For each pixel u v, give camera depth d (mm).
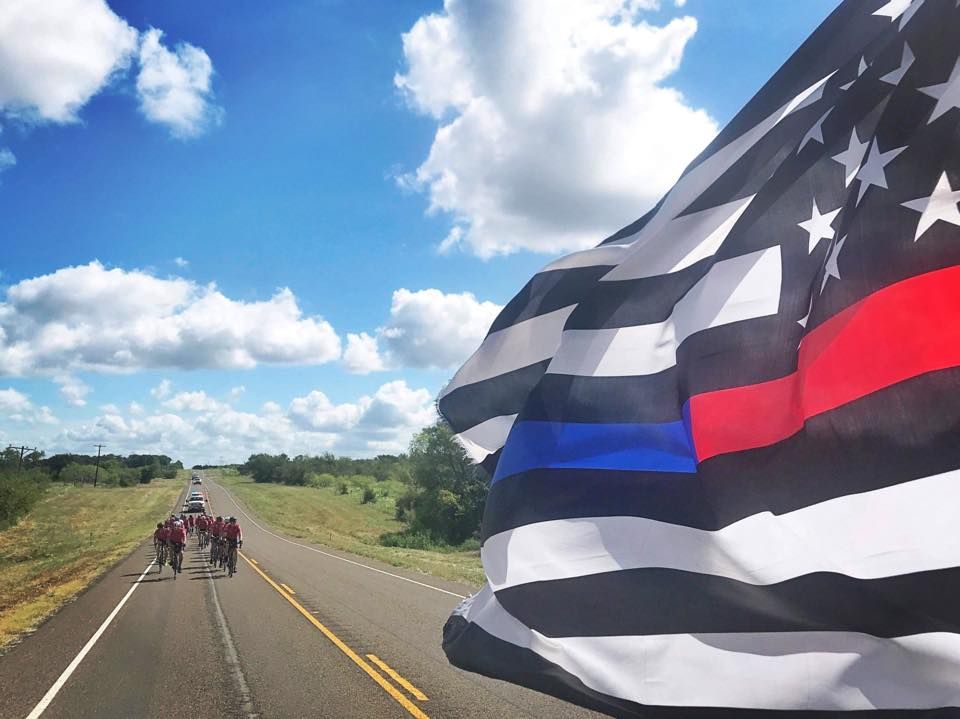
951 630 2842
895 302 3123
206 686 8188
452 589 18062
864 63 3947
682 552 3770
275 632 11781
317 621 12914
